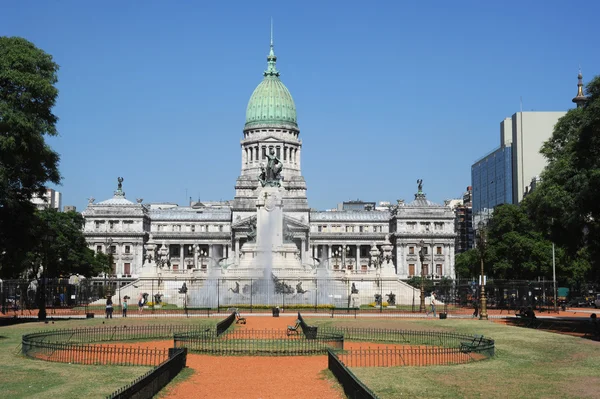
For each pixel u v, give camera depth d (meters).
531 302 109.00
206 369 37.22
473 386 31.55
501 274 123.69
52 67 75.12
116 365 37.31
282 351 43.00
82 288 120.06
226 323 59.75
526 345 47.94
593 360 40.69
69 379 32.78
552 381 33.09
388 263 126.31
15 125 66.56
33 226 74.25
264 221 124.31
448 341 51.47
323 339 47.06
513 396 29.47
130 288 119.56
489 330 59.72
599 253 71.38
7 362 38.34
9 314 87.56
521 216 120.62
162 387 31.25
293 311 92.31
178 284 120.06
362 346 48.66
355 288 109.44
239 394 30.33
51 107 73.94
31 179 74.19
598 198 62.25
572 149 68.44
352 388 28.03
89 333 55.62
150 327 57.56
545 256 117.12
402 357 41.03
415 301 121.19
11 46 71.81
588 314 95.19
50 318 75.12
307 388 31.72
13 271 104.62
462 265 172.12
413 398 28.81
